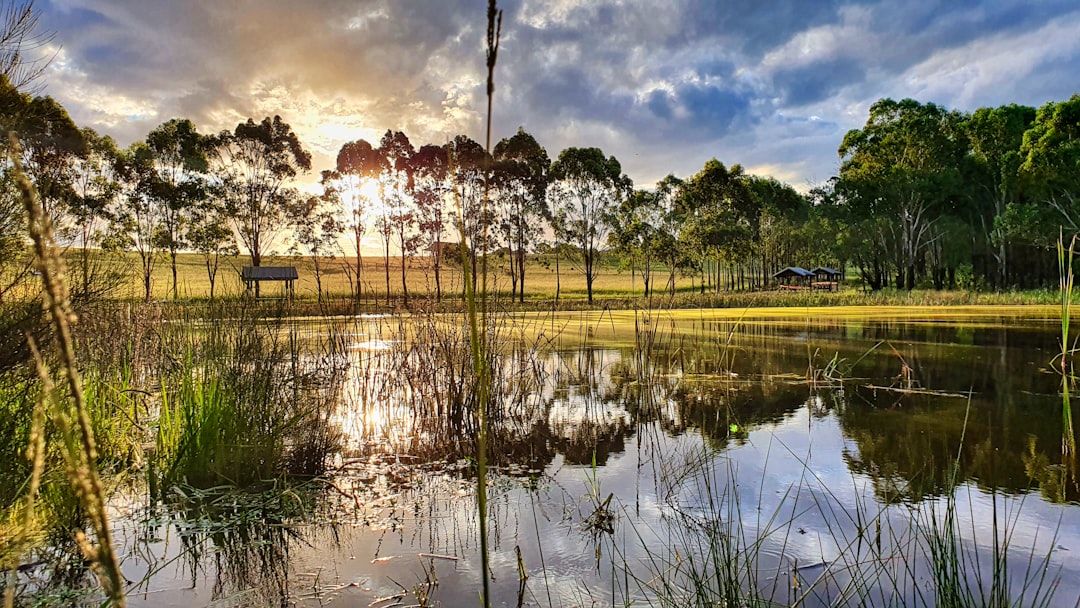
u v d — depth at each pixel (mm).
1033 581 2707
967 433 5152
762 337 13242
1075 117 30469
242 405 4605
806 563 2943
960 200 41906
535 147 42281
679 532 3330
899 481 4047
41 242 684
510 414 6469
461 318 7453
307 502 3865
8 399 3572
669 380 8180
